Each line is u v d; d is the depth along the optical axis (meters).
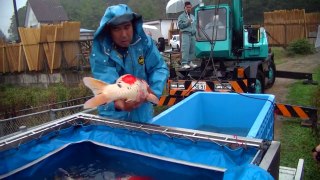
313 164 4.83
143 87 2.54
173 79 8.53
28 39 15.90
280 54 21.38
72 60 15.67
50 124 3.06
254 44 9.45
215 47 8.38
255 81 8.30
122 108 2.51
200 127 4.93
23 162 2.76
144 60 3.07
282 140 6.00
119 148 2.93
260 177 1.67
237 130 4.77
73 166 2.94
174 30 32.91
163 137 2.70
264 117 3.43
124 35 2.74
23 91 13.41
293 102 8.70
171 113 3.99
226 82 7.89
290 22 24.45
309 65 16.50
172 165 2.60
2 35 22.05
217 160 2.38
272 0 38.56
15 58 16.78
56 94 10.40
